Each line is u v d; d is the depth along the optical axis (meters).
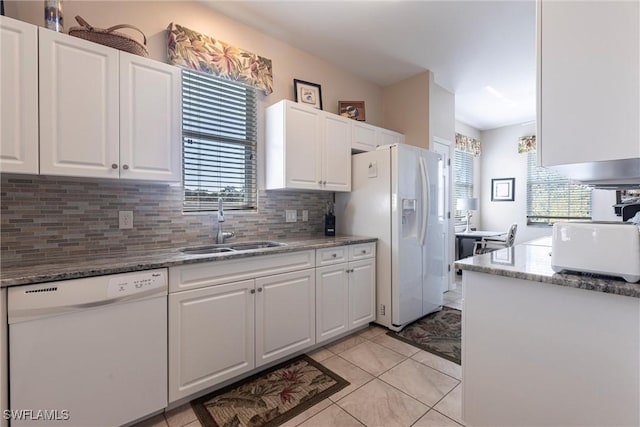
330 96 3.29
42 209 1.68
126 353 1.45
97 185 1.86
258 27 2.64
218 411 1.64
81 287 1.33
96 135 1.58
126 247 1.97
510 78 3.73
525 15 2.52
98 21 1.90
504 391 1.29
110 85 1.62
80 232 1.80
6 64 1.35
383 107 3.94
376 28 2.68
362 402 1.72
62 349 1.29
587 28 1.04
